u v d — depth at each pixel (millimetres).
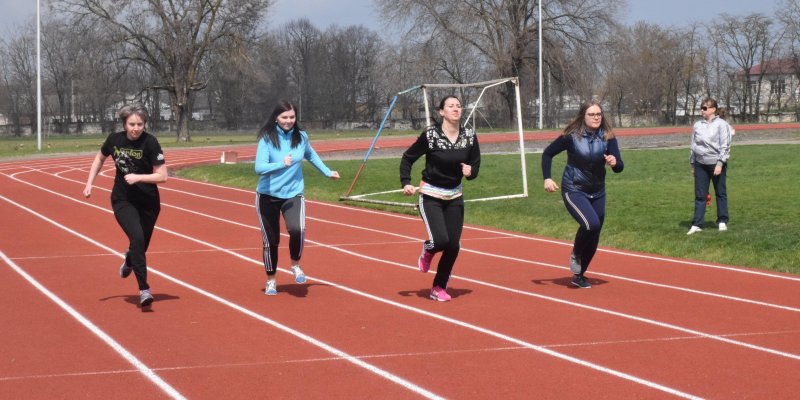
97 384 5543
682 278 9570
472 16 55781
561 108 62312
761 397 5160
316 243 12758
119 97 85812
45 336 6891
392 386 5449
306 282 9453
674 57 77750
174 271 10219
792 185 17844
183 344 6598
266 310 7891
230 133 82500
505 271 10188
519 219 14805
